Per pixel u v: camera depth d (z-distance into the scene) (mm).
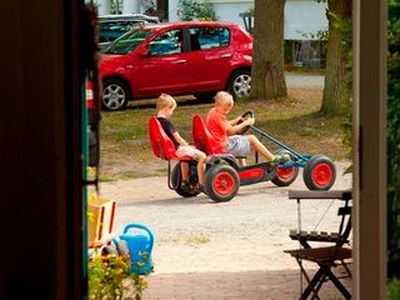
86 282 5066
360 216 4828
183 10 43000
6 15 4797
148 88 28875
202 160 17172
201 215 15898
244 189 18156
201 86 29328
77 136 4898
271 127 24922
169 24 29531
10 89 4828
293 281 11172
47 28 4816
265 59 28906
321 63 39188
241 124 17828
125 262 9797
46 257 4902
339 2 24625
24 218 4883
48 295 4906
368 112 4797
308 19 39844
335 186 17984
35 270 4902
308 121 25547
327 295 10172
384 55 4770
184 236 14195
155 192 18234
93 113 5449
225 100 17531
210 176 16969
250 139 17750
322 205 16547
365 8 4770
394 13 6969
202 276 11578
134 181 19438
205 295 10555
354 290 5023
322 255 9438
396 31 6957
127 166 21078
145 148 23000
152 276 11594
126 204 17031
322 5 39438
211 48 29531
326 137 23625
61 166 4867
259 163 17891
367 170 4809
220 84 29469
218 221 15328
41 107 4848
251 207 16516
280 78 29000
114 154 22375
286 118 26141
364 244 4824
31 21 4816
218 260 12539
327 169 17781
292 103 28391
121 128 25484
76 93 4895
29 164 4871
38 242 4898
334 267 10305
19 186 4875
